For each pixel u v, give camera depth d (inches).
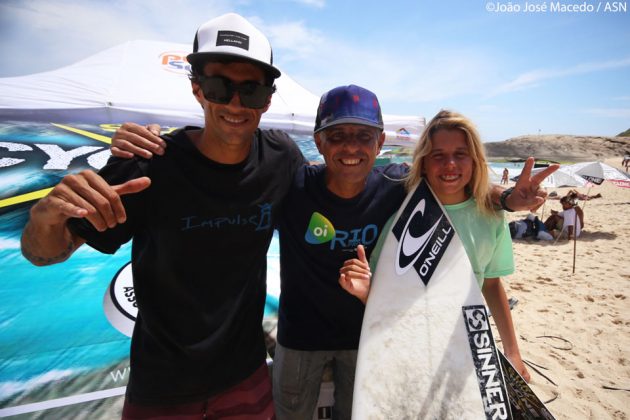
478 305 69.3
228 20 51.4
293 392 74.2
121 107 213.6
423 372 65.6
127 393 58.9
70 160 152.1
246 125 52.5
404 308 68.6
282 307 75.4
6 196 124.2
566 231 313.4
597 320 160.7
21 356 80.0
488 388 65.2
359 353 65.2
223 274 57.0
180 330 55.9
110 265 111.3
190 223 53.1
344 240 69.2
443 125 67.0
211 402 61.6
